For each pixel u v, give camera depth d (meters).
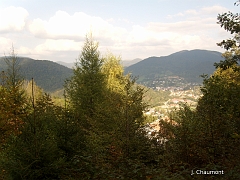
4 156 7.34
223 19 9.36
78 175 7.13
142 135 9.20
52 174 7.27
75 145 8.98
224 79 8.41
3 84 14.19
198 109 7.68
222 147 6.83
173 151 7.64
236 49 11.69
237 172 5.93
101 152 8.02
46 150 7.27
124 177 6.36
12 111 10.18
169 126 8.09
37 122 7.76
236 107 7.03
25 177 6.92
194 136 6.99
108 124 10.01
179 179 5.88
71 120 9.55
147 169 6.63
